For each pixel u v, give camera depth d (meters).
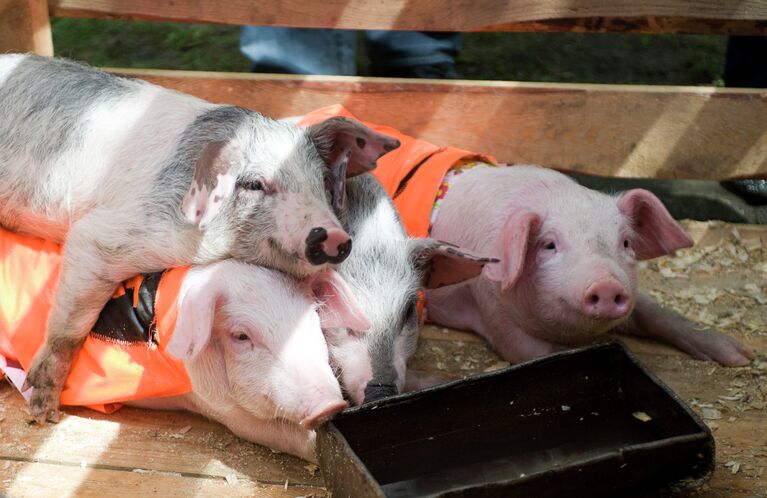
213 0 2.08
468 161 2.03
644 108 2.11
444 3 2.07
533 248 1.81
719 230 2.16
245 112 1.75
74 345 1.75
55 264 1.81
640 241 1.86
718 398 1.82
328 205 1.70
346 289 1.68
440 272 1.81
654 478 1.60
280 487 1.67
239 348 1.66
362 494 1.54
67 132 1.78
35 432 1.74
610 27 2.10
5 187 1.81
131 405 1.78
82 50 2.85
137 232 1.71
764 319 1.97
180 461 1.70
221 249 1.69
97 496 1.65
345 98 2.12
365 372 1.69
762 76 2.36
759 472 1.69
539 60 2.88
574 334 1.84
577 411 1.71
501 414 1.70
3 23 2.07
